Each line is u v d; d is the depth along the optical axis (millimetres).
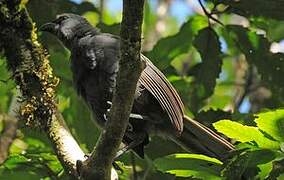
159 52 12898
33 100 9688
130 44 7688
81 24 11930
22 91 9805
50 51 12953
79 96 11359
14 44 9883
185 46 12922
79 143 12609
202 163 9164
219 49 12414
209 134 10609
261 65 12234
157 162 9258
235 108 13586
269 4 11258
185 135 10750
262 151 8555
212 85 12750
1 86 11703
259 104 15273
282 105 12938
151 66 10984
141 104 10914
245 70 16500
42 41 12727
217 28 13531
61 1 13234
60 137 9492
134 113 11000
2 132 12766
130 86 7988
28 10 12297
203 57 12531
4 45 9906
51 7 12367
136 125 11000
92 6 13414
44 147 12102
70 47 11984
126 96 8055
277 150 8555
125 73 7898
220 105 16438
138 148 11156
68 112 12750
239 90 16047
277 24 13547
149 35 17875
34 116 9680
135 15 7520
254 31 12141
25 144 13328
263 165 8867
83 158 9289
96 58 10859
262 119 8336
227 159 8977
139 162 12211
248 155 8609
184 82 13180
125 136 11188
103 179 8633
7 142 12297
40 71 9812
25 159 10578
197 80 12836
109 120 8266
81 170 8711
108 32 12969
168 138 11250
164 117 10992
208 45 12422
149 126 11055
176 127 10602
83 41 11109
